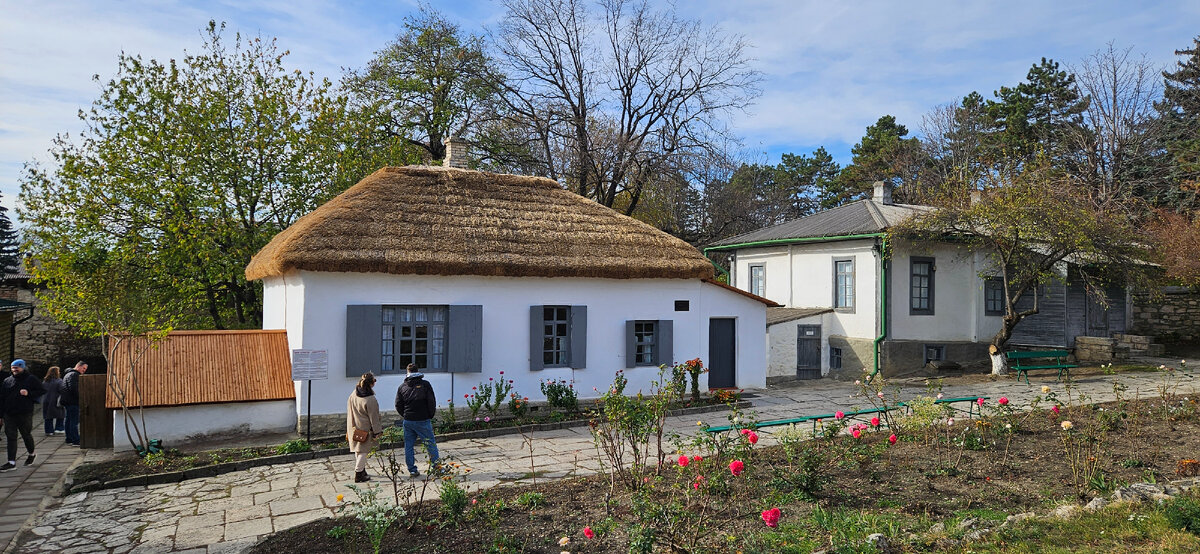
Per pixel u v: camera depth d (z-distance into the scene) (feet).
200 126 58.95
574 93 91.04
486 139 91.45
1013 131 110.32
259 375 39.14
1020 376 55.52
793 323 65.62
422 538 20.16
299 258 36.24
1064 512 19.48
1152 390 46.26
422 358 40.60
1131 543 17.02
